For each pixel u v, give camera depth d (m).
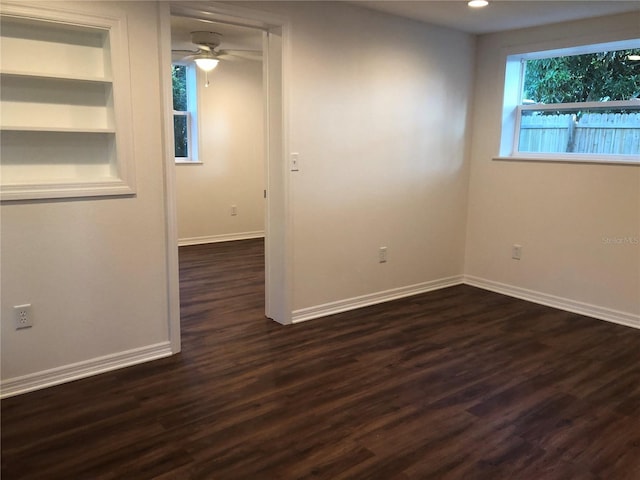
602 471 2.13
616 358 3.28
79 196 2.75
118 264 2.94
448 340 3.55
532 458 2.22
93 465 2.12
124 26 2.74
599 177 3.94
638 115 3.81
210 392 2.76
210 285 4.76
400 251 4.46
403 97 4.18
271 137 3.64
